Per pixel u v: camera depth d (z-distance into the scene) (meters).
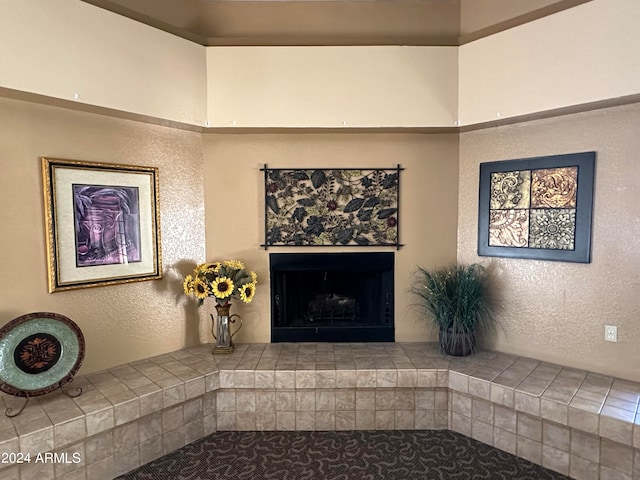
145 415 2.29
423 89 2.84
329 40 2.81
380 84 2.84
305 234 3.11
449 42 2.81
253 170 3.09
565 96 2.41
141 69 2.55
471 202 3.07
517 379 2.47
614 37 2.24
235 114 2.86
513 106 2.61
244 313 3.16
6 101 2.22
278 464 2.32
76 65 2.29
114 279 2.66
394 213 3.11
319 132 3.03
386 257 3.13
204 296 2.88
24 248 2.30
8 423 1.96
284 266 3.14
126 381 2.46
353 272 3.19
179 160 2.97
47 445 1.93
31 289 2.34
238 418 2.69
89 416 2.07
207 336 3.19
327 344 3.13
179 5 2.81
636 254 2.40
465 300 2.81
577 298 2.62
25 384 2.08
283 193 3.10
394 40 2.81
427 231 3.13
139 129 2.76
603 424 2.04
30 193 2.31
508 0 2.68
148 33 2.58
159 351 2.93
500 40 2.64
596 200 2.51
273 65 2.83
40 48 2.16
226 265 2.95
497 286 2.95
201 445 2.52
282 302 3.21
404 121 2.85
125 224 2.70
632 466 2.03
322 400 2.68
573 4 2.35
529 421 2.34
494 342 2.99
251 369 2.65
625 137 2.40
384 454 2.41
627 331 2.45
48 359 2.17
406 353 2.93
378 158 3.09
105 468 2.18
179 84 2.73
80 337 2.29
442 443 2.53
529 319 2.82
